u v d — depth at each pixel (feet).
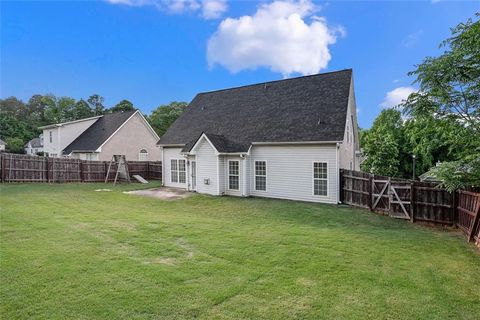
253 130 57.52
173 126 74.13
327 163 48.19
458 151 30.09
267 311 13.67
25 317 12.66
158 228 29.50
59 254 20.58
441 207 35.22
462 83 26.25
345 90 53.42
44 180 70.59
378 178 41.34
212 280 17.03
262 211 41.98
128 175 78.48
